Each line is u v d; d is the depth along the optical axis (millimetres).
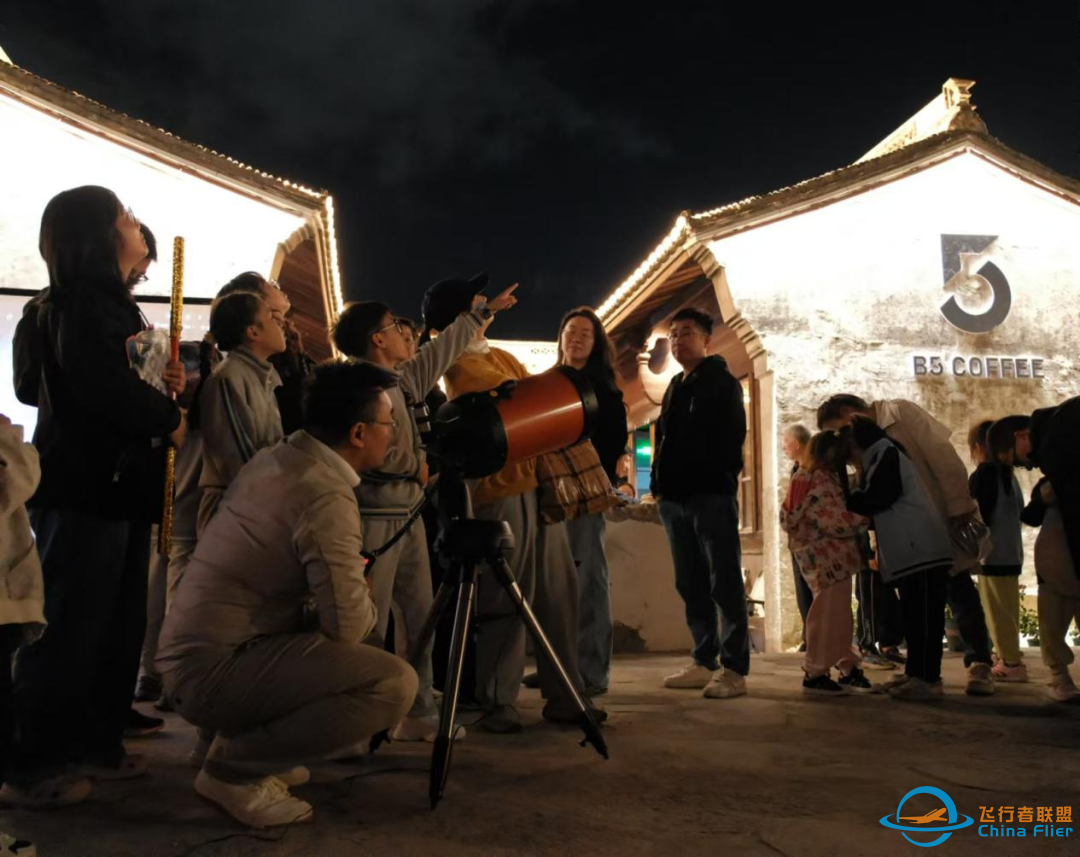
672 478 5246
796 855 2350
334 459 2646
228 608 2553
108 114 8984
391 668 2568
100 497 2812
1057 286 11117
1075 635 9039
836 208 10703
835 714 4500
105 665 3025
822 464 5609
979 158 11055
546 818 2650
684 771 3221
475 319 3865
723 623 5137
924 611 5062
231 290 4207
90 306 2799
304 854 2340
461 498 3141
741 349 11406
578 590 4133
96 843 2391
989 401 10727
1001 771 3246
